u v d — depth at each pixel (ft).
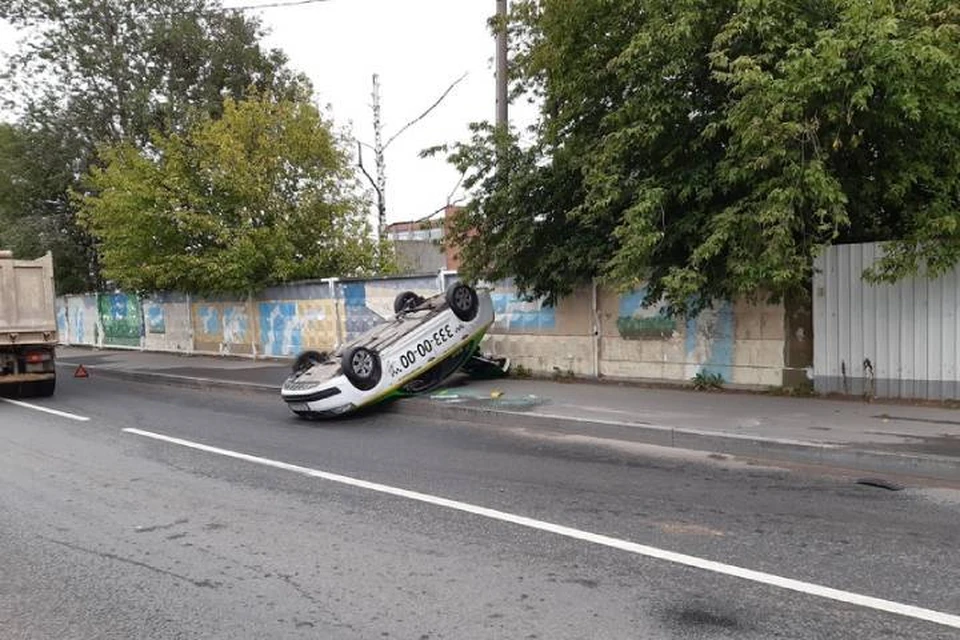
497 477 23.72
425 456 27.20
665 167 32.50
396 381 36.50
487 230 40.55
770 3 27.07
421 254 110.11
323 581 15.58
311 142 64.39
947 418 27.07
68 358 78.43
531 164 38.50
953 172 27.76
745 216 28.14
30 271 47.96
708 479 22.62
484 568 15.98
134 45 92.99
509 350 45.34
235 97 94.99
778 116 24.99
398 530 18.74
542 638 12.71
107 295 88.69
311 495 22.33
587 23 33.27
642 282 36.52
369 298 54.29
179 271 62.85
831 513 18.99
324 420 36.17
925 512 18.86
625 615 13.48
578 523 18.79
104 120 92.89
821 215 26.21
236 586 15.48
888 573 14.99
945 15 25.34
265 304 64.34
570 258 37.81
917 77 25.02
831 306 32.19
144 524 19.98
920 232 27.25
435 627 13.28
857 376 31.65
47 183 94.17
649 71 30.81
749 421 28.14
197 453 29.25
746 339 35.35
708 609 13.61
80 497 22.99
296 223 64.18
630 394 35.78
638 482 22.53
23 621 14.12
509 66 44.37
